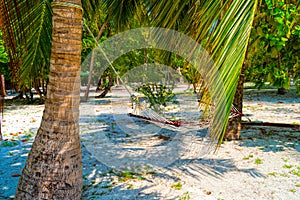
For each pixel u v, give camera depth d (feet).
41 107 33.99
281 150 13.33
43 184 6.63
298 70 13.15
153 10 7.23
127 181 10.03
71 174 6.89
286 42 12.99
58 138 6.73
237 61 3.71
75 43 6.64
